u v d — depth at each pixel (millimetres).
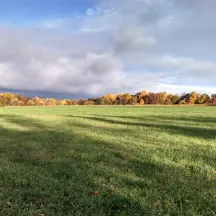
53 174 8094
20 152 11195
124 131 19453
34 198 6250
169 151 11656
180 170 8625
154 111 53188
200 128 21938
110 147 12766
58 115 39688
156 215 5391
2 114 42031
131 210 5602
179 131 19750
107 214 5539
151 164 9375
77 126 23094
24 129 20281
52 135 16734
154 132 18844
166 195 6391
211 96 120312
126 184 7258
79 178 7633
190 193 6535
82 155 10555
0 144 13125
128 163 9445
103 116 37562
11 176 7660
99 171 8336
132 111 53188
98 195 6379
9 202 5922
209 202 6004
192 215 5406
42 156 10516
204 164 9398
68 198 6168
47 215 5414
